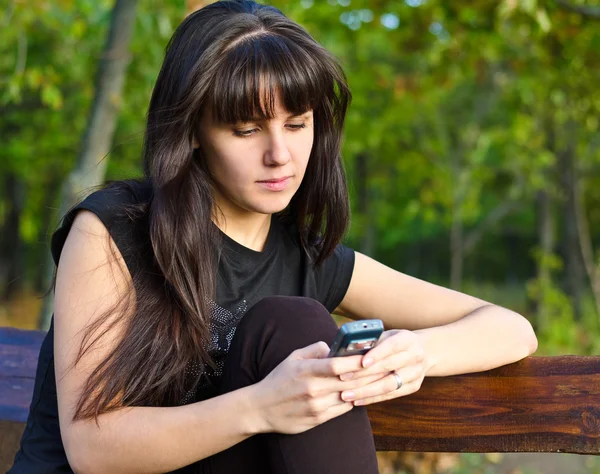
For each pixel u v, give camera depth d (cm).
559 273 1169
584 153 998
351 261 168
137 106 558
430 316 164
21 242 1452
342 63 153
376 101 837
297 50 134
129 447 126
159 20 484
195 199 139
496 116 1064
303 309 130
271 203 139
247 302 149
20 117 799
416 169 1037
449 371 148
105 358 131
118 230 139
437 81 611
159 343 134
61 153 852
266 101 131
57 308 137
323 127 152
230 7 140
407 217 1199
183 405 131
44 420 144
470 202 1090
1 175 1232
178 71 137
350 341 115
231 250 149
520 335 154
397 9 579
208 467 133
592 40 532
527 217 1916
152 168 142
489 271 2719
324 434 123
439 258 2684
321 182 157
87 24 566
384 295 168
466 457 439
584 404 150
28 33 548
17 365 190
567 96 613
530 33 502
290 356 122
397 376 126
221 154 137
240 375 129
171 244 136
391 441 162
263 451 131
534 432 152
